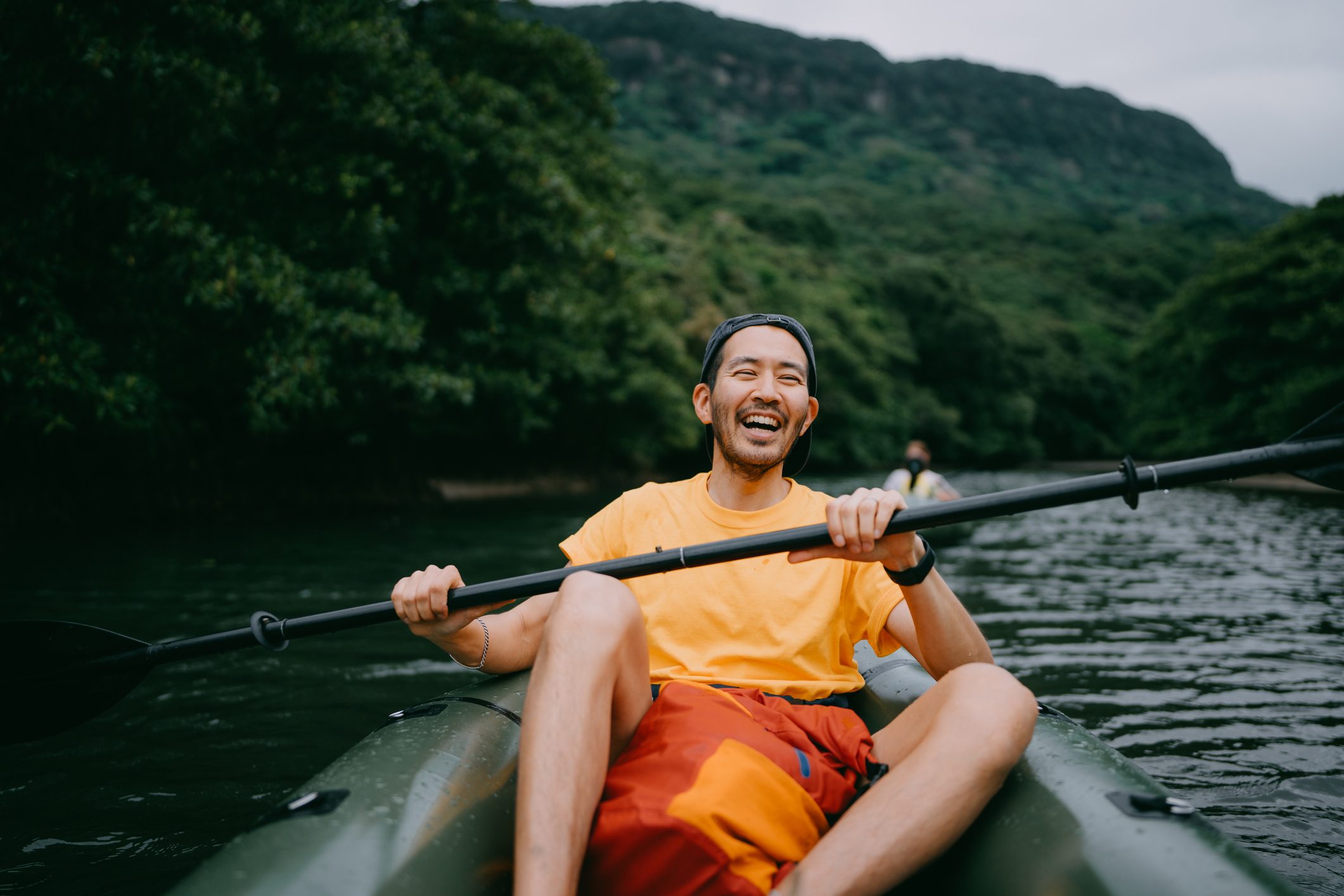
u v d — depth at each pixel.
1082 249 77.12
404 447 11.96
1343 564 5.66
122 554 5.95
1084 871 0.99
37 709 1.82
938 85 158.00
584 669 1.09
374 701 2.64
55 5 5.95
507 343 11.32
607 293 13.70
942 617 1.32
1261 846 1.69
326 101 8.40
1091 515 9.84
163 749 2.24
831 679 1.41
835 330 28.83
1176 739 2.31
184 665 3.06
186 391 8.67
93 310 6.82
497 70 12.08
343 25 8.42
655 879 1.03
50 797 1.93
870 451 27.69
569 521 9.01
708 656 1.39
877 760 1.24
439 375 9.44
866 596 1.47
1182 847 0.96
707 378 1.63
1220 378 17.88
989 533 7.77
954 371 37.03
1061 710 2.56
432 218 10.79
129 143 6.71
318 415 9.49
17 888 1.52
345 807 1.07
